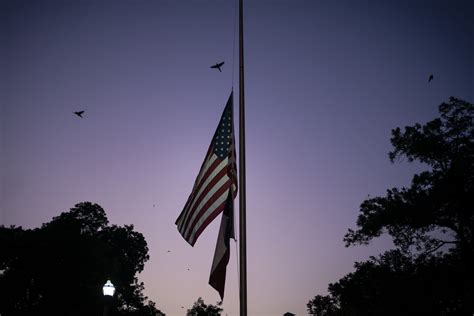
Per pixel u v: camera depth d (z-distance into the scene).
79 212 79.44
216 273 11.52
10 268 53.12
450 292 27.47
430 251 29.66
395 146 31.55
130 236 82.94
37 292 53.00
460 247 28.86
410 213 28.61
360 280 30.66
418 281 27.89
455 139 30.34
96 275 54.28
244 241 10.23
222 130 12.91
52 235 54.50
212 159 12.73
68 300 53.22
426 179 29.61
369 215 30.67
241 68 11.84
